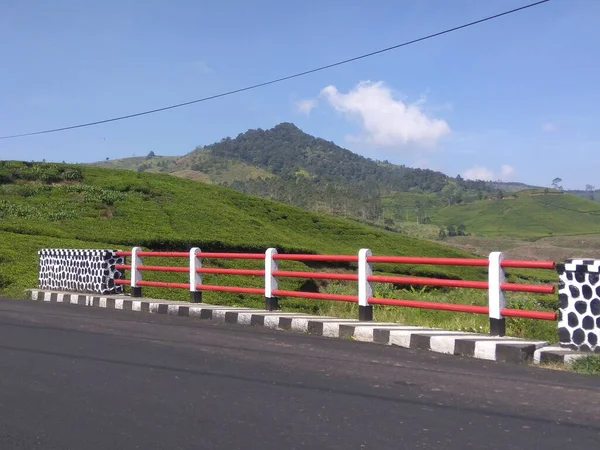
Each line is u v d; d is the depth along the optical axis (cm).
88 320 1118
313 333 988
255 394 621
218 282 2105
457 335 860
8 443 489
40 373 705
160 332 988
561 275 791
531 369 731
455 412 562
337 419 543
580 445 480
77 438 500
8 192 3372
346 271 2981
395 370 723
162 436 503
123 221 3098
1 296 1593
